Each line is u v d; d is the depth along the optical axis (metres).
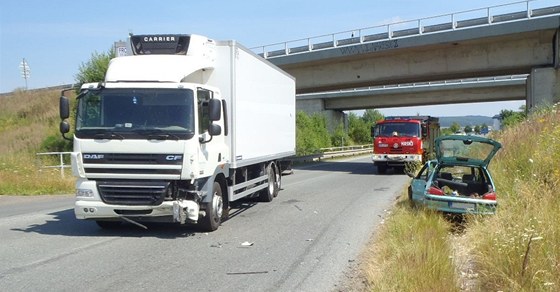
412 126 25.41
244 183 11.99
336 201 14.61
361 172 27.16
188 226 10.33
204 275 6.73
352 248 8.44
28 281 6.33
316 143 41.78
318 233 9.73
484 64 26.89
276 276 6.73
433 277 5.78
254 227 10.34
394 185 19.48
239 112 11.28
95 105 9.06
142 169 8.78
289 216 11.83
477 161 10.94
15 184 17.92
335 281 6.52
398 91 48.09
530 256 5.75
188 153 8.75
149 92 9.04
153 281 6.41
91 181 8.91
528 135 15.25
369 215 11.93
